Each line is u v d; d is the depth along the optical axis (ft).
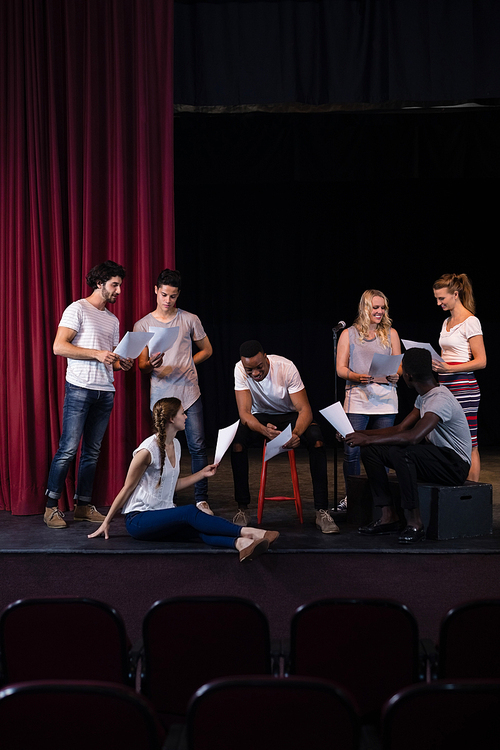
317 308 26.12
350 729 4.04
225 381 26.09
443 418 12.01
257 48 16.11
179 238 25.79
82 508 13.80
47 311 14.87
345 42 16.15
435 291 14.99
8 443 14.92
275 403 13.23
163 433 11.66
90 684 4.06
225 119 22.50
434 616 9.11
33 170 14.82
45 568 10.93
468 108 18.94
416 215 25.85
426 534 12.09
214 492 16.56
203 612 5.63
